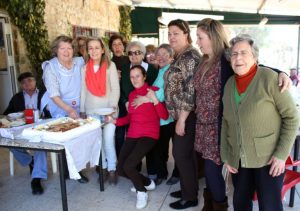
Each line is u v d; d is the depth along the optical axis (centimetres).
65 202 216
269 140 162
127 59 310
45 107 291
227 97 176
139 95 263
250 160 166
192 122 230
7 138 223
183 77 225
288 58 1095
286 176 225
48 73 267
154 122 261
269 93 156
